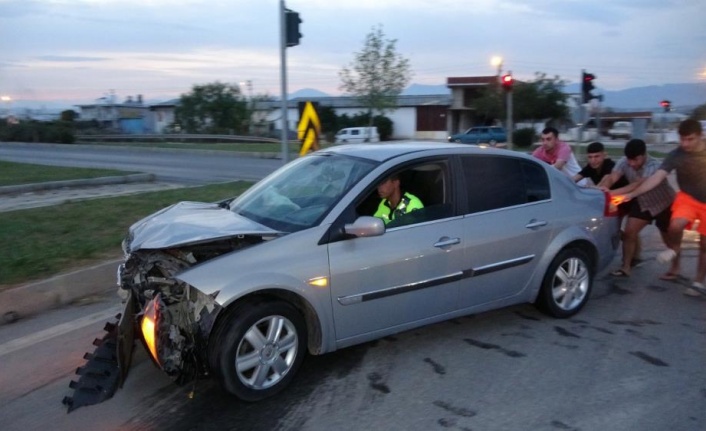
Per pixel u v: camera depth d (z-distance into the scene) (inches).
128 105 2625.5
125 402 159.5
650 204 264.5
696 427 147.8
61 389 167.6
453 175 194.7
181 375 154.4
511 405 158.4
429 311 188.4
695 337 205.0
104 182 629.9
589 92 804.0
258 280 155.1
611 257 237.3
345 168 190.7
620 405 158.4
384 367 180.9
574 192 225.0
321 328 167.6
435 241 184.5
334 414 153.9
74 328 212.2
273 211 184.2
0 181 590.2
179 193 499.2
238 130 1932.8
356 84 1491.1
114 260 267.6
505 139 1599.4
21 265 253.3
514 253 203.5
